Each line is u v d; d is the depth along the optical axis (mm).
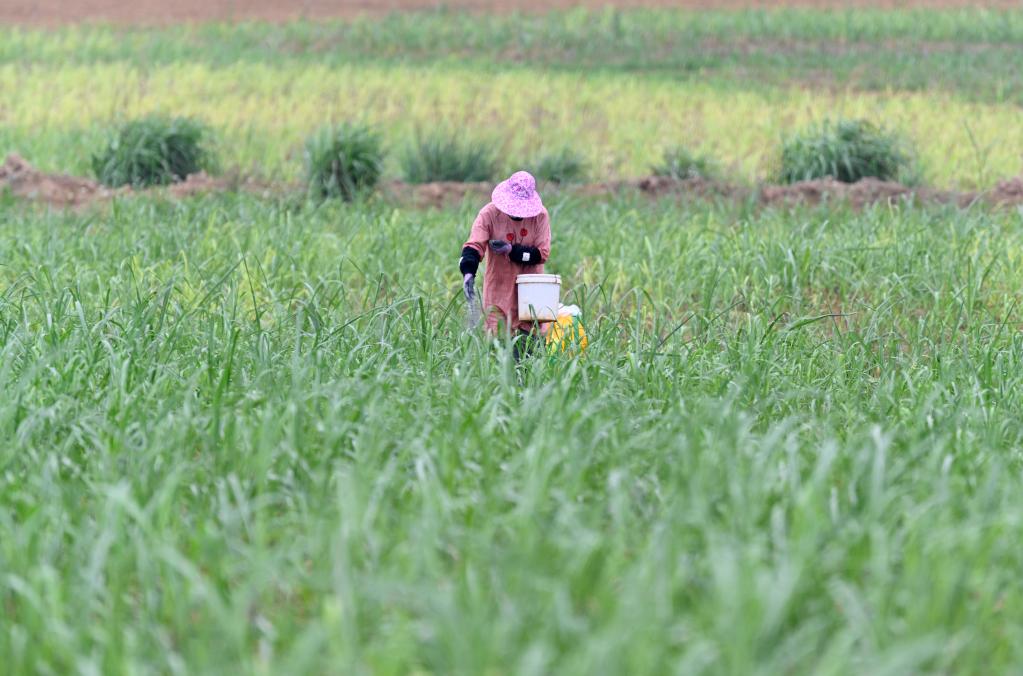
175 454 22281
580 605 17422
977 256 45906
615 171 82562
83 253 47500
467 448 22969
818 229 49844
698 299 45688
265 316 39188
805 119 97812
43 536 19469
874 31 148125
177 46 138375
